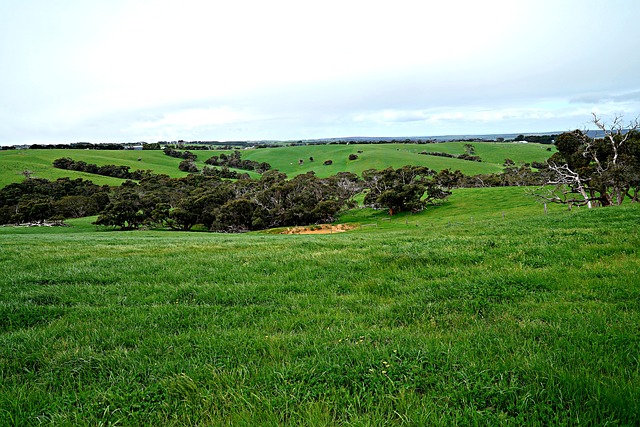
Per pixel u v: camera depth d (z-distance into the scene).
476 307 6.46
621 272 7.78
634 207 20.98
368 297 7.45
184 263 11.17
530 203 63.00
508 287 7.36
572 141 39.09
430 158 165.12
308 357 4.67
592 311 5.75
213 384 4.14
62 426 3.57
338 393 3.84
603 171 34.50
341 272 9.42
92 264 11.31
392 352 4.61
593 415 3.30
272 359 4.70
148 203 83.38
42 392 4.18
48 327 6.11
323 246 14.58
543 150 185.62
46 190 101.94
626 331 4.89
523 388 3.70
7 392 4.12
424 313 6.34
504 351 4.61
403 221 67.94
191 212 79.75
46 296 7.75
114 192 98.00
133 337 5.75
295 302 7.22
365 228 63.78
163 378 4.32
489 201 71.31
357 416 3.43
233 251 14.23
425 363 4.34
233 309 6.93
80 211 93.19
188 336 5.55
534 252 10.23
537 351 4.52
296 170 172.38
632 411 3.27
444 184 92.44
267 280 8.94
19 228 73.31
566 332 5.01
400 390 3.76
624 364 4.12
